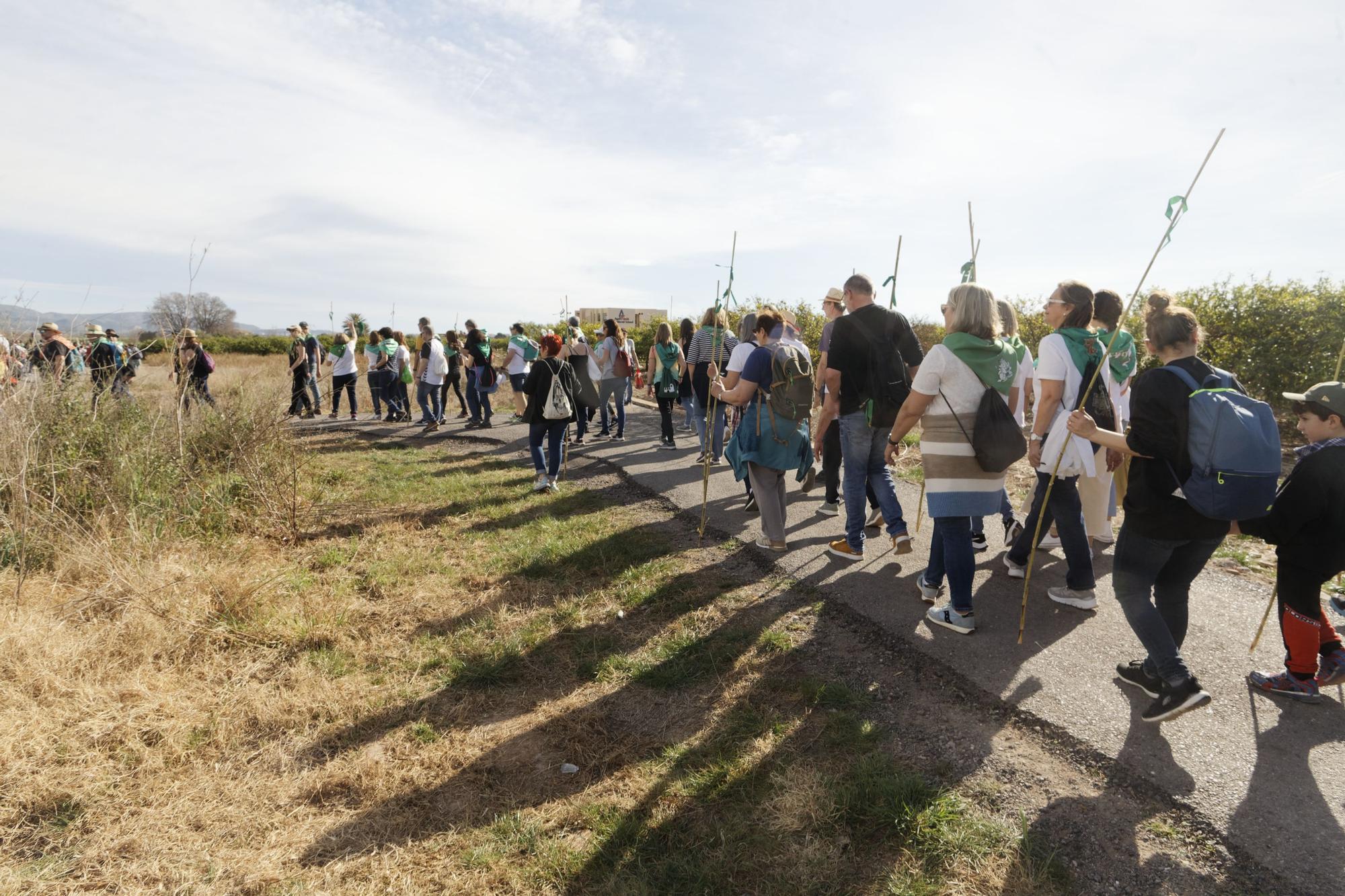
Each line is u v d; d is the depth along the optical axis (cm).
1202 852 236
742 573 503
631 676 371
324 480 809
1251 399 275
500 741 321
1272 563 502
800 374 495
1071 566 412
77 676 351
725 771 290
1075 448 390
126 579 427
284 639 409
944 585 461
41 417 575
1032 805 262
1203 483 267
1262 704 319
